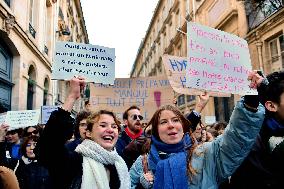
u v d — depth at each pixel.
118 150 4.07
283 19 9.95
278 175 1.87
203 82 2.38
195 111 3.24
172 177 2.10
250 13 11.88
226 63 2.49
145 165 2.41
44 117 6.73
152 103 5.70
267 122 1.99
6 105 10.30
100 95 5.68
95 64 3.06
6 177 2.30
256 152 1.95
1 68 9.97
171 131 2.30
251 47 11.83
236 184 2.02
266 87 1.96
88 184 2.17
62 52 2.98
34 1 13.98
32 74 13.20
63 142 2.11
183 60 4.79
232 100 13.38
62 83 21.09
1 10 8.88
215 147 2.07
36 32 13.79
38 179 3.92
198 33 2.43
